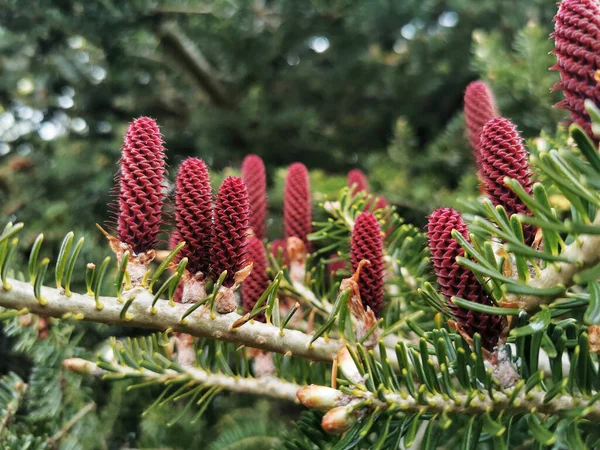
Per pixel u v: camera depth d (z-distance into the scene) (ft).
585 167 0.36
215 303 0.51
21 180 1.88
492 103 0.77
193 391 0.67
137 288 0.50
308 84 2.65
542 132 0.97
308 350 0.55
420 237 0.89
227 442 1.00
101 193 1.91
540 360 0.64
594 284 0.38
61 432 0.91
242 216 0.51
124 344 0.78
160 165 0.51
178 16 2.00
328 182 1.46
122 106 2.47
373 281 0.58
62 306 0.47
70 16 1.63
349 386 0.48
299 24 2.32
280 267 0.80
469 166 1.86
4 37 1.96
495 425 0.42
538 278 0.44
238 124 2.48
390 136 2.79
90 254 1.32
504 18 2.24
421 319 0.85
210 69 2.57
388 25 2.39
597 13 0.40
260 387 0.67
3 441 0.80
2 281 0.46
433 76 2.42
